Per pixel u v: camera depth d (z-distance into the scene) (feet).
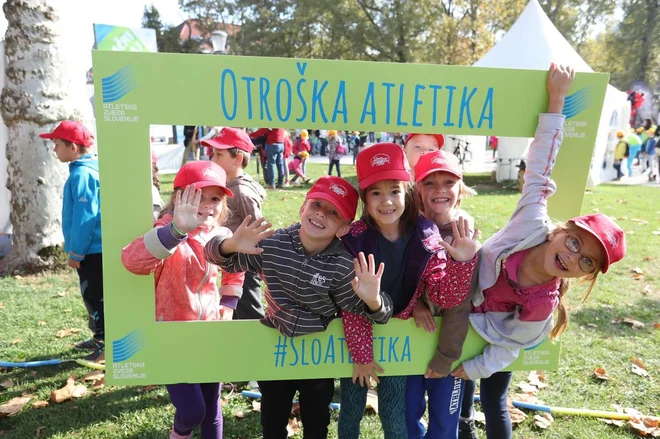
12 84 18.19
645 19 122.11
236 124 6.27
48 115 18.42
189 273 7.38
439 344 6.94
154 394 10.44
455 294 6.39
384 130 6.56
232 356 6.81
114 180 6.18
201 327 6.71
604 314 14.55
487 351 7.05
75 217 11.36
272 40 102.12
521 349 7.34
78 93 20.63
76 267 11.75
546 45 31.55
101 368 11.43
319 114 6.40
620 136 46.03
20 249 18.75
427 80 6.53
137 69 6.03
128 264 6.17
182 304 7.34
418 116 6.59
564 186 7.09
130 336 6.57
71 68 19.25
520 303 6.82
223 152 10.09
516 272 6.68
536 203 6.67
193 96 6.16
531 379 11.03
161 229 6.10
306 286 6.47
